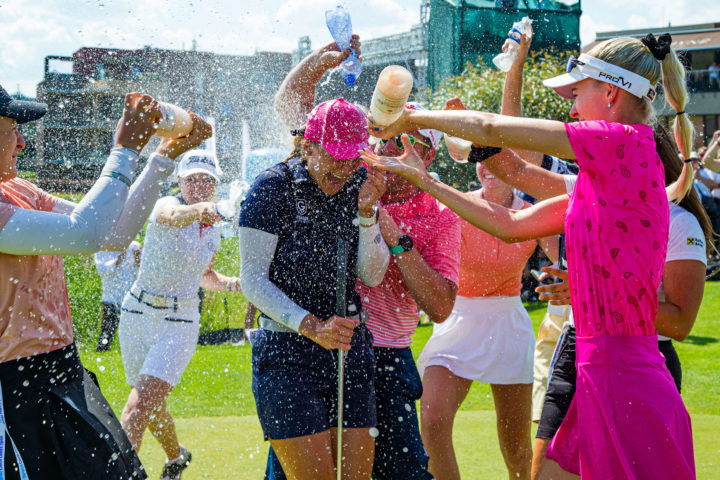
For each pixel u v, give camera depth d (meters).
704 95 18.17
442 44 13.88
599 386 2.32
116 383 6.03
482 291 3.71
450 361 3.65
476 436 4.68
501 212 2.62
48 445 2.41
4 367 2.35
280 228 2.74
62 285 2.60
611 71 2.46
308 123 2.71
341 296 2.71
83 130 11.80
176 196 4.43
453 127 2.38
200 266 4.22
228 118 12.06
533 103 13.14
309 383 2.73
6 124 2.39
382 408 3.03
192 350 4.19
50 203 2.70
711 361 7.25
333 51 3.56
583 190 2.34
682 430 2.33
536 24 13.51
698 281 2.68
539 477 2.65
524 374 3.72
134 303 4.16
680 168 2.92
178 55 12.12
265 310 2.67
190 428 4.80
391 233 3.01
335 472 2.79
